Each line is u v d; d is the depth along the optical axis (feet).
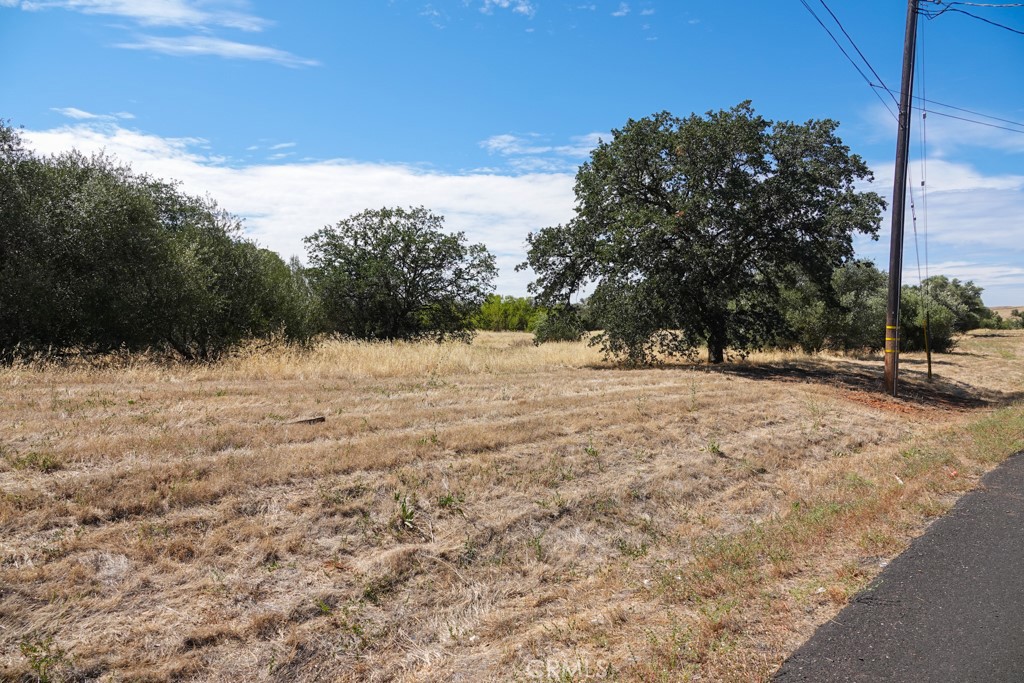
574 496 25.31
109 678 13.70
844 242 63.62
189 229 61.26
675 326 68.39
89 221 49.93
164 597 16.31
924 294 115.55
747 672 12.37
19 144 50.29
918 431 43.01
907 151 55.83
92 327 51.52
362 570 18.78
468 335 114.32
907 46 53.72
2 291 46.01
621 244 61.11
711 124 62.28
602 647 14.49
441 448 27.73
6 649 13.91
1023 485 26.58
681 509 26.68
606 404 40.27
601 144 68.13
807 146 62.90
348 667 15.47
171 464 22.24
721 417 39.11
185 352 57.21
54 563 16.49
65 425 25.76
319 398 37.24
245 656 15.15
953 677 11.96
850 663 12.55
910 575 16.98
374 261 107.34
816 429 39.65
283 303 69.31
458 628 17.31
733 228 62.59
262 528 19.52
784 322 70.69
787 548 19.65
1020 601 15.33
